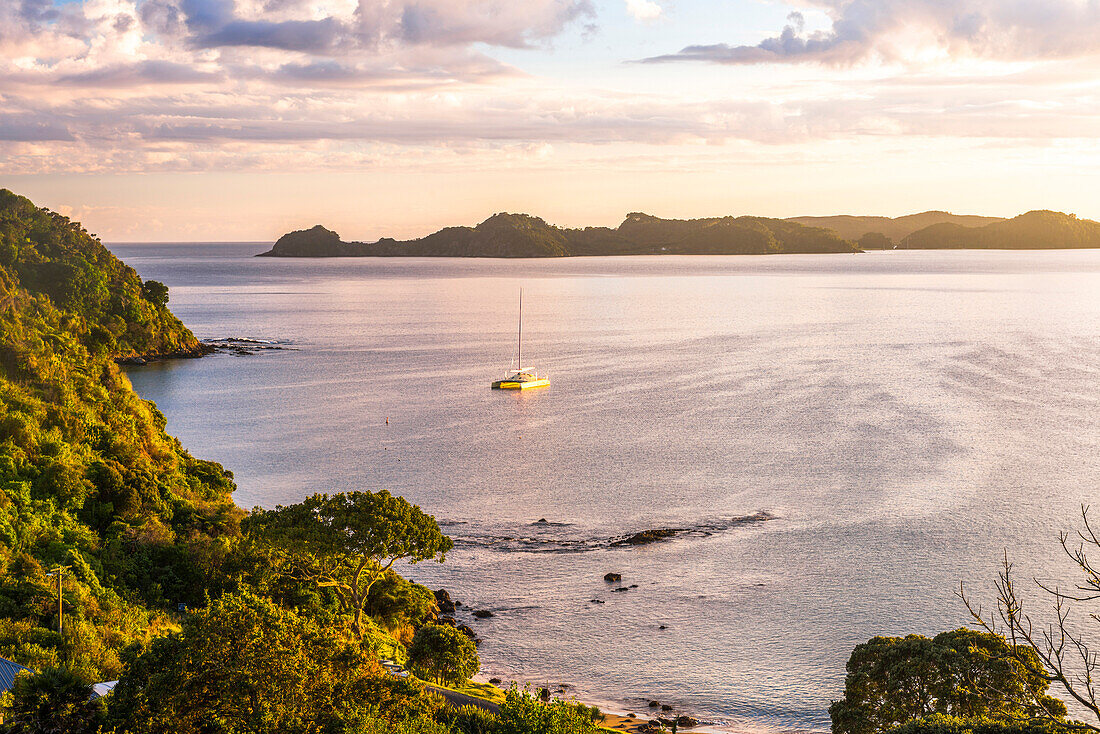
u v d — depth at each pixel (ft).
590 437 480.64
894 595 281.13
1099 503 354.33
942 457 422.00
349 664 123.24
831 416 513.86
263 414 551.59
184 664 110.22
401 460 439.63
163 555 245.86
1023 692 152.46
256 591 209.56
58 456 275.18
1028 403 537.24
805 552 313.94
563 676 239.71
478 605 280.51
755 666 243.60
